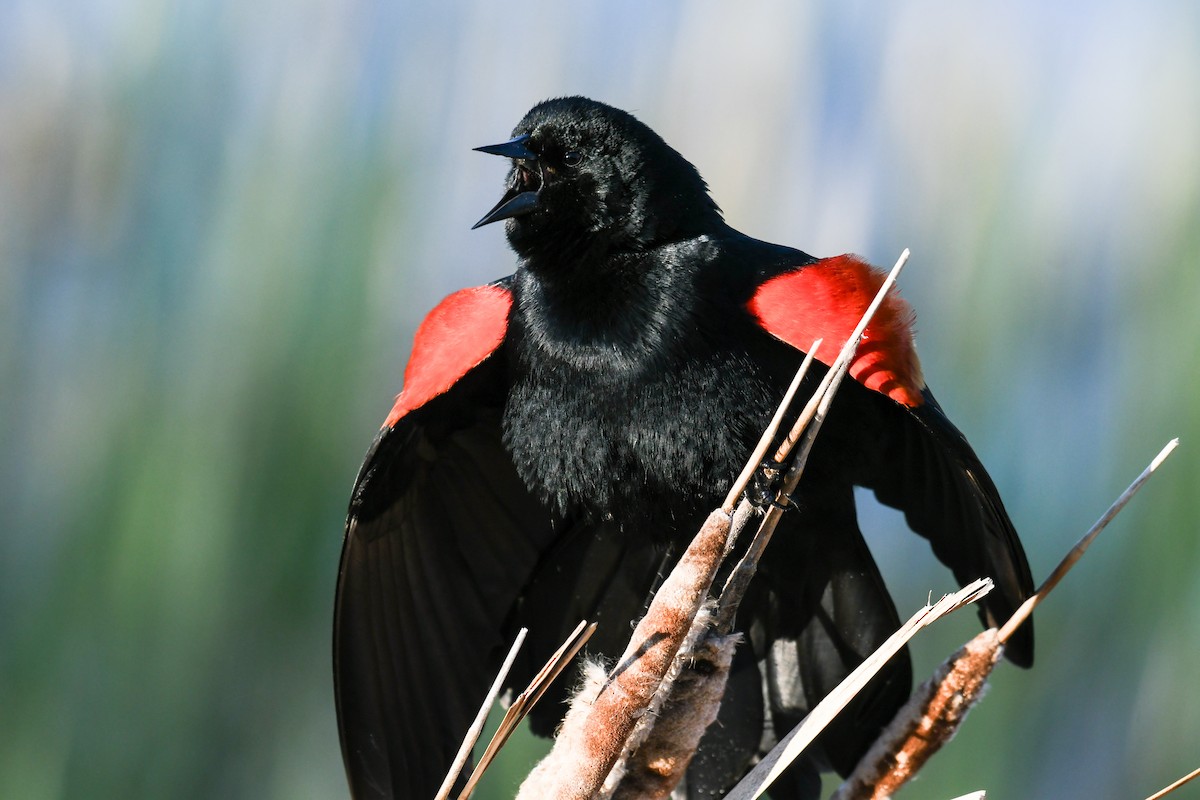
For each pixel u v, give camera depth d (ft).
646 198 16.56
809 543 16.60
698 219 16.58
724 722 16.61
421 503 16.66
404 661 16.61
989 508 16.46
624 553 16.66
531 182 16.63
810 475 16.55
